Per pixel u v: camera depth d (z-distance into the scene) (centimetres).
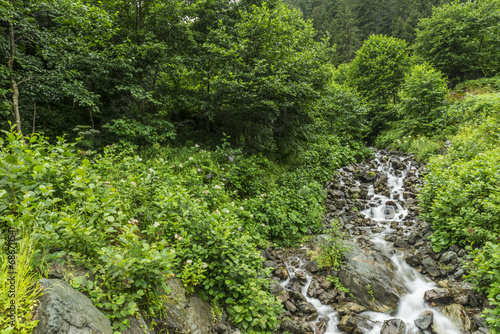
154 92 949
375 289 474
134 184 447
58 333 176
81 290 236
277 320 392
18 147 303
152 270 264
